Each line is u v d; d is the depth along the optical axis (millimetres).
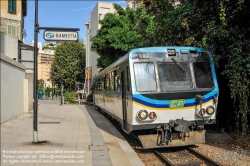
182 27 10344
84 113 19906
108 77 13625
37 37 8773
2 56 12078
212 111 8148
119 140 9711
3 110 12445
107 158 7066
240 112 9102
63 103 34500
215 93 8242
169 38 11117
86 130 11711
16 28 27031
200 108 8062
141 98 7703
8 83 13438
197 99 7988
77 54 48062
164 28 11227
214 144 8914
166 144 7922
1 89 12133
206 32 9305
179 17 10258
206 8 9961
